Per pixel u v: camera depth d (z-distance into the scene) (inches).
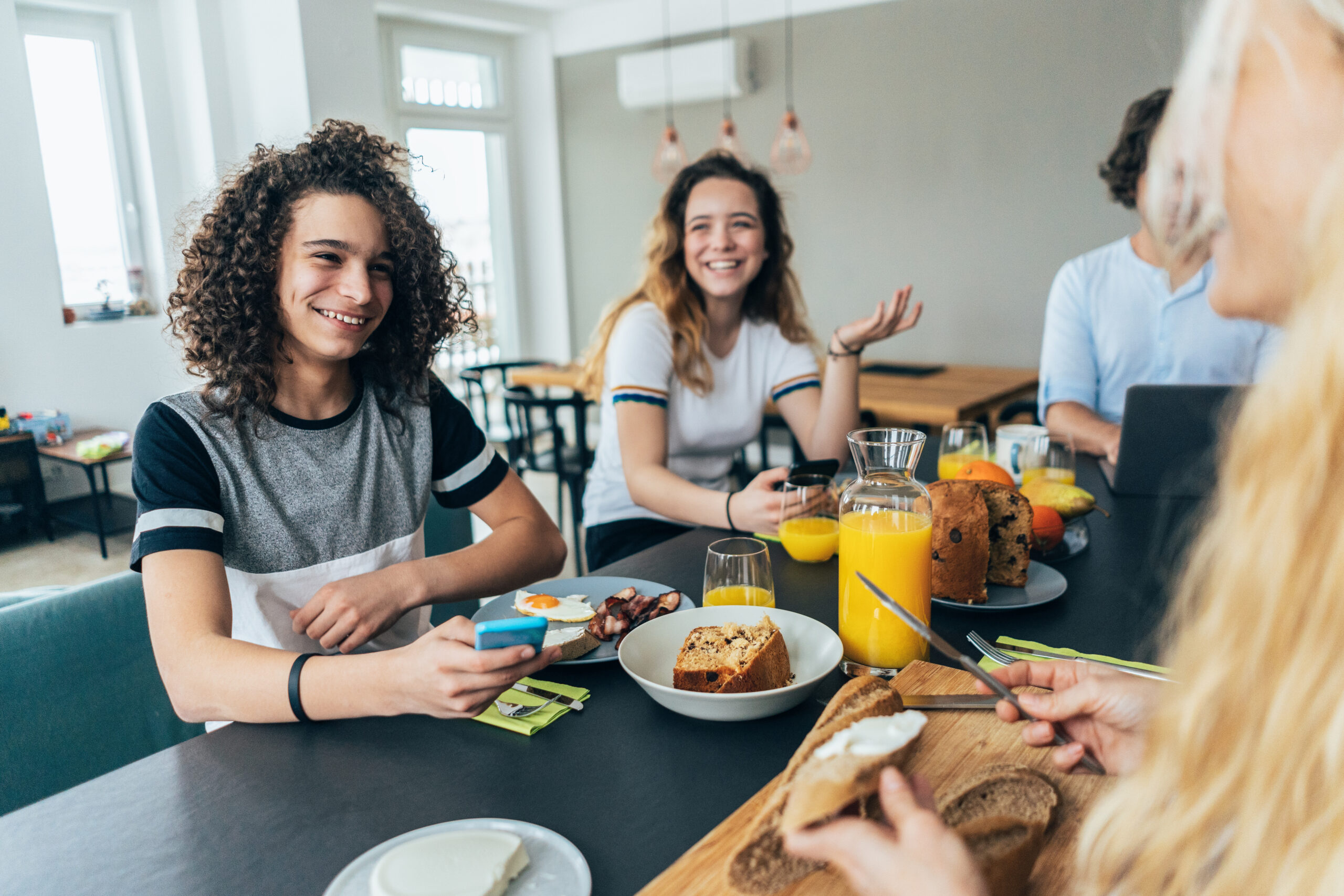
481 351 236.2
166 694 48.8
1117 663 34.4
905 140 178.1
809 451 73.1
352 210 42.4
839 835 17.7
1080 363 87.2
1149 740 15.8
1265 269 14.4
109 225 178.7
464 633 31.4
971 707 30.3
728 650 33.1
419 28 203.6
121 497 179.3
